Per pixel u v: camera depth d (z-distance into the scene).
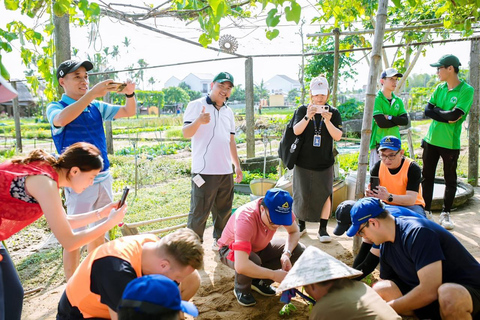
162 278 1.65
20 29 4.89
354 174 6.44
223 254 3.62
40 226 6.12
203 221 4.66
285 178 6.58
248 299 3.50
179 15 5.26
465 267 2.66
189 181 9.78
